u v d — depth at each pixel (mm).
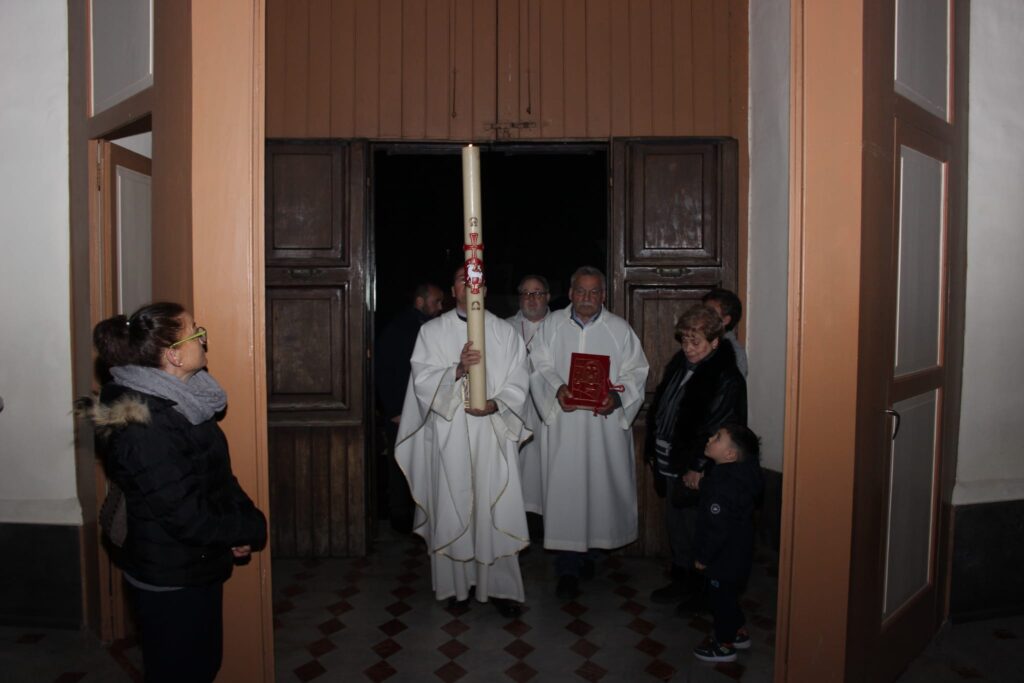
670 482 3656
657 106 4656
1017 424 3656
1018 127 3586
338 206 4516
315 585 4176
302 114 4582
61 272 3488
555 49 4656
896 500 3031
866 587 2791
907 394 3047
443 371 3699
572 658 3330
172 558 2049
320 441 4570
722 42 4648
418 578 4281
